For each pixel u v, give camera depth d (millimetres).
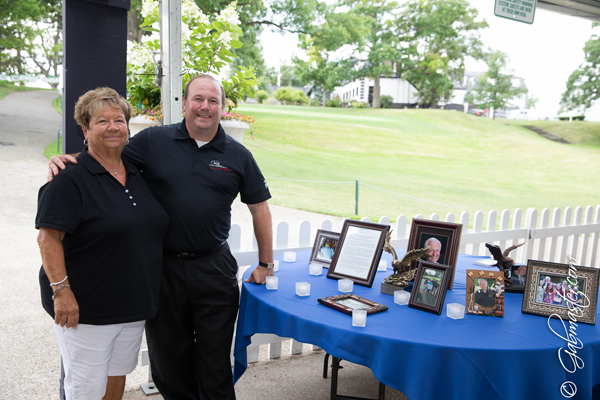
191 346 2322
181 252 2125
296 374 3146
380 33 39562
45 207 1726
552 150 28766
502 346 1666
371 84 43406
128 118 1971
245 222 8680
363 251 2512
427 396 1664
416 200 14336
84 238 1808
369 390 2945
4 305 4094
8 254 5688
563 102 40500
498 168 23203
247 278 2480
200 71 3145
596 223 5266
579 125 34312
